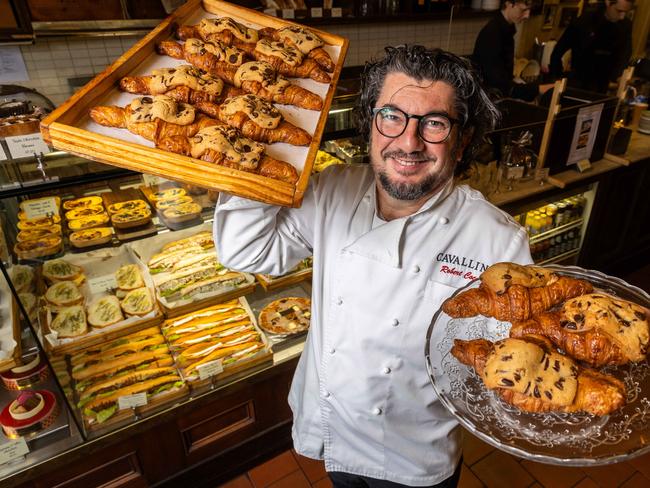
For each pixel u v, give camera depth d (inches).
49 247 62.5
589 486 80.8
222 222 44.4
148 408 69.8
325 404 51.8
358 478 55.9
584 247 121.8
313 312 51.8
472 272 43.0
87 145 31.5
